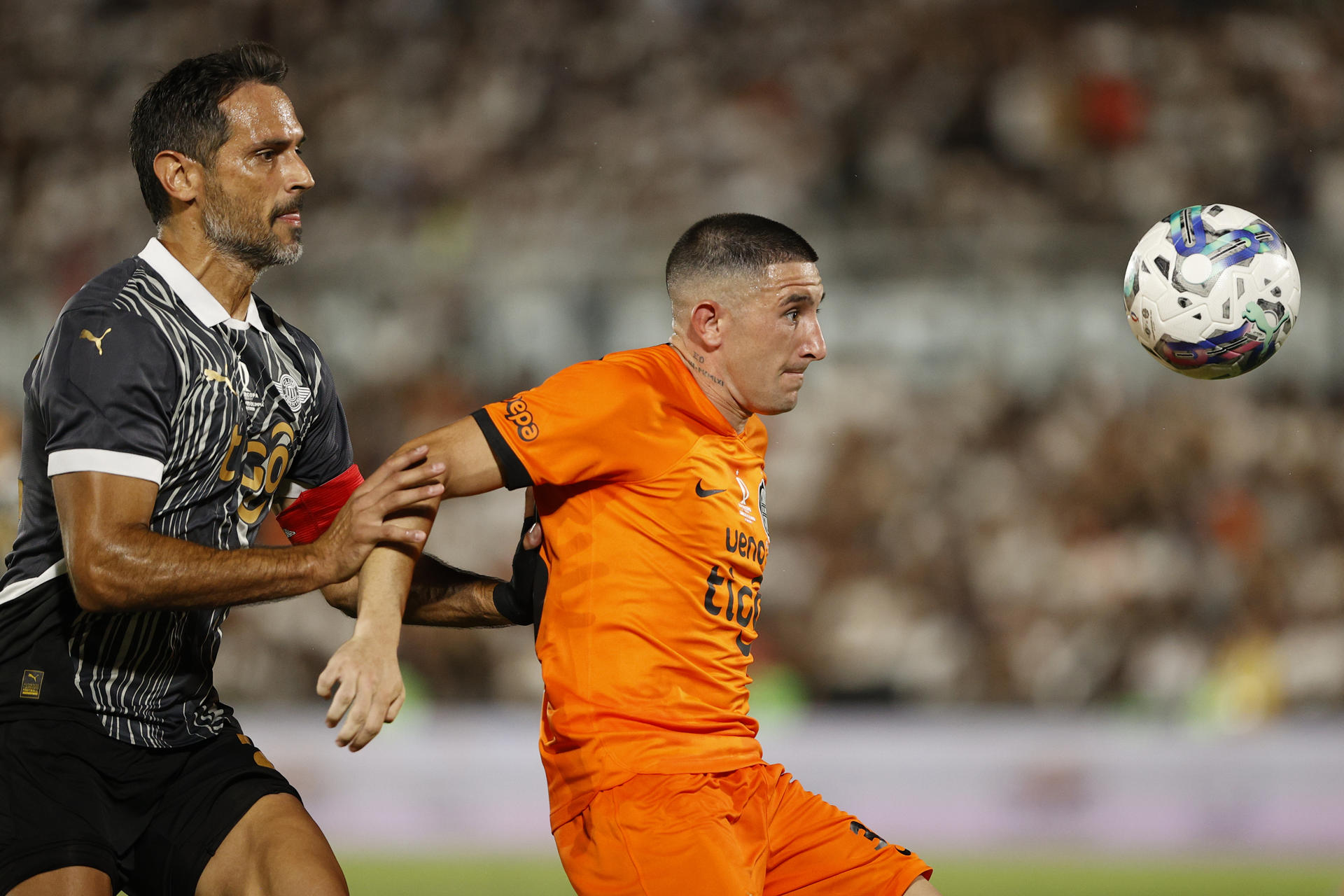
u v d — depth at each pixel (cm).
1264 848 3089
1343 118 5350
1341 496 4206
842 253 4378
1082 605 4097
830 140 5472
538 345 4319
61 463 1129
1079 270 4284
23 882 1148
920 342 4362
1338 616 4056
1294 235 4244
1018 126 5384
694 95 5706
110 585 1105
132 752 1227
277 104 1233
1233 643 4000
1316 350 4253
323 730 3406
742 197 5328
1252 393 4300
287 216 1241
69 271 5441
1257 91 5434
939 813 3253
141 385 1150
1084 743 3212
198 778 1248
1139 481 4269
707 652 1222
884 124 5472
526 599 1293
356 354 4391
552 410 1180
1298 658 3978
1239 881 2656
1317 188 5203
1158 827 3156
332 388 1345
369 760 3297
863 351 4394
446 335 4350
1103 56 5494
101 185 5766
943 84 5531
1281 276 1284
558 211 5453
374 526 1134
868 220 5200
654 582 1200
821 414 4406
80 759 1202
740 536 1230
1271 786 3141
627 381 1213
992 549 4222
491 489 1192
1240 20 5606
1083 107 5388
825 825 1285
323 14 6234
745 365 1252
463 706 3972
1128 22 5625
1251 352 1291
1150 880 2675
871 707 4050
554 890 2575
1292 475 4238
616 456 1187
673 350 1280
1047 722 3597
